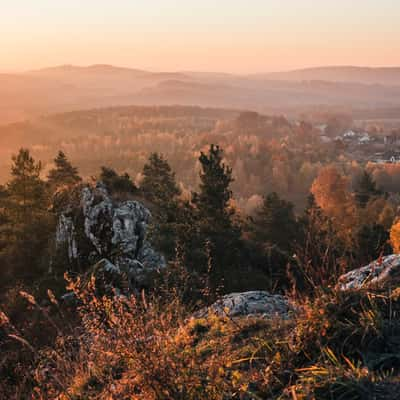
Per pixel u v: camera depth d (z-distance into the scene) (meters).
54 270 21.58
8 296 18.08
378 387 2.64
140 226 21.75
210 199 23.64
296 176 167.38
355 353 3.03
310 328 3.26
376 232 26.47
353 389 2.64
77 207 23.72
